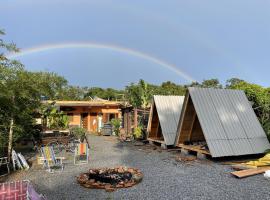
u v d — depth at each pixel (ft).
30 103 47.98
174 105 65.92
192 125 54.80
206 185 30.09
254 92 64.85
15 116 44.32
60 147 59.77
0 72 38.14
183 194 27.12
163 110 63.72
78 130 69.10
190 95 48.49
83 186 30.37
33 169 39.45
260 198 25.67
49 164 40.29
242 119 48.83
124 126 87.76
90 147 62.08
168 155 50.39
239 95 53.01
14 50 40.29
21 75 41.60
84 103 104.32
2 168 39.65
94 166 40.96
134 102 97.40
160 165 41.14
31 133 59.31
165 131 60.18
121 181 31.01
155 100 64.90
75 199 26.12
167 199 25.75
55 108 73.00
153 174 35.47
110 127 92.63
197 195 26.76
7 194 21.91
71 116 105.91
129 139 75.87
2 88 37.19
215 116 46.88
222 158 45.34
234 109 49.83
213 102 49.06
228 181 31.55
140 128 75.00
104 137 85.81
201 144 53.16
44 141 60.39
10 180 33.30
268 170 33.94
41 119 69.56
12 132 42.65
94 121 108.06
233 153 42.80
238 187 29.12
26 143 63.05
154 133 69.92
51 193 28.07
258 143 45.96
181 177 33.71
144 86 97.86
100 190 28.94
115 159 46.80
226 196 26.35
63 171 37.86
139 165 41.37
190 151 51.19
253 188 28.71
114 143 69.92
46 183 31.86
